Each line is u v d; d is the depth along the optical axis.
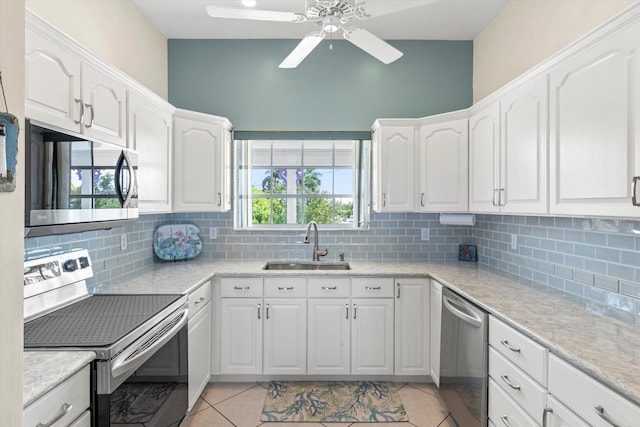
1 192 0.69
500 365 1.62
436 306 2.50
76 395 1.14
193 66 3.16
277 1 2.56
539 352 1.33
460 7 2.67
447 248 3.20
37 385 0.99
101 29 2.20
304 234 3.21
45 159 1.24
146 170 2.22
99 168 1.54
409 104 3.19
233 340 2.61
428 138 2.79
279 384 2.62
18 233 0.73
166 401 1.72
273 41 3.17
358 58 3.19
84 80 1.59
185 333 1.97
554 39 2.12
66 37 1.44
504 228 2.65
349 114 3.19
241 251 3.21
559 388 1.23
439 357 2.42
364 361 2.62
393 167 2.84
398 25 2.93
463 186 2.67
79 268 1.88
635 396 0.93
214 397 2.44
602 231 1.75
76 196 1.40
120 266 2.41
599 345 1.24
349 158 3.32
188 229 3.08
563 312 1.63
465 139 2.66
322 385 2.61
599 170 1.35
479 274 2.54
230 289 2.61
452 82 3.19
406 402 2.39
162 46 3.06
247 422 2.16
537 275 2.26
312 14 1.75
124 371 1.29
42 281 1.64
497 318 1.65
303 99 3.18
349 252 3.20
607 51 1.31
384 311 2.62
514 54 2.54
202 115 2.72
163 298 1.90
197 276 2.46
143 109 2.17
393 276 2.61
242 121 3.18
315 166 3.33
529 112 1.83
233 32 3.05
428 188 2.79
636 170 1.19
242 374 2.64
